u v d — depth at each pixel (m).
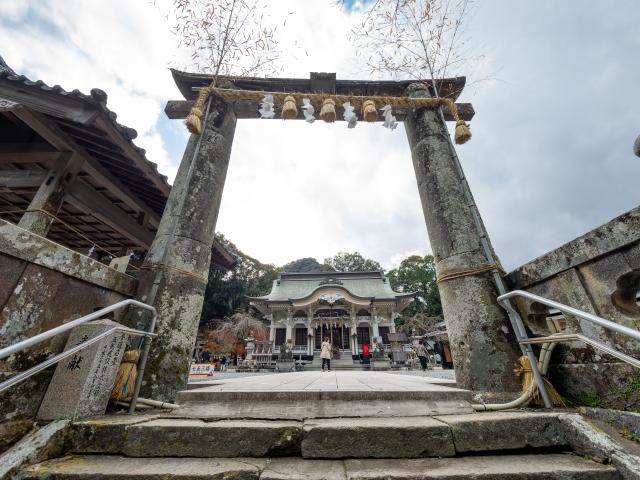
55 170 4.66
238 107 4.91
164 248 3.35
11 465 1.67
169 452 1.92
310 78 5.22
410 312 43.09
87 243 8.36
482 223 3.72
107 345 2.48
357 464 1.74
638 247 2.06
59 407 2.16
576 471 1.59
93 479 1.60
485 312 3.20
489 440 1.92
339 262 60.81
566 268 2.52
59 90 3.79
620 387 2.17
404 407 2.47
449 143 4.49
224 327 28.92
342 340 27.34
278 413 2.41
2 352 1.51
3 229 2.11
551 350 2.71
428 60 5.07
